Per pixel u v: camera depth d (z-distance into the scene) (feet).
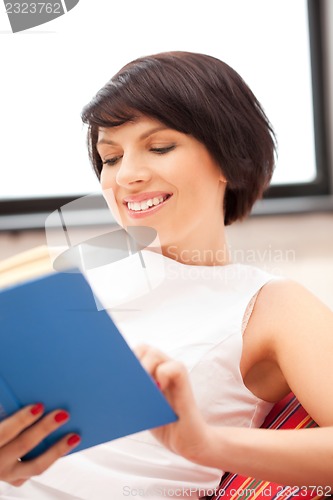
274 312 3.71
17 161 8.56
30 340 2.30
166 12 8.76
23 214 8.54
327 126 9.54
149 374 2.51
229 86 3.80
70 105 8.55
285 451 2.92
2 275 2.55
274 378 3.85
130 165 3.58
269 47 9.33
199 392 3.51
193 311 3.75
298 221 8.79
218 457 2.78
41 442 2.61
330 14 9.18
